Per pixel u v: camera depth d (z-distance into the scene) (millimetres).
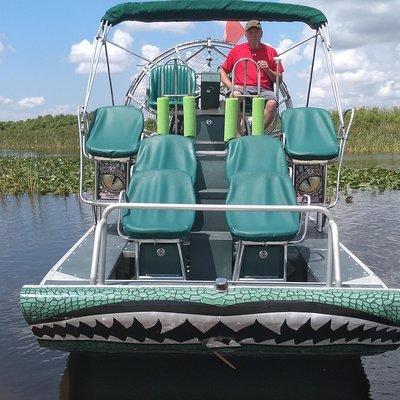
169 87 6715
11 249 7316
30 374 3869
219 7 5703
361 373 3912
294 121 5070
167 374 3869
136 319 3172
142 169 4566
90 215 9836
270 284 3646
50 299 3158
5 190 13008
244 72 5715
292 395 3615
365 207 10602
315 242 4742
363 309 3141
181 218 3961
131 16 5742
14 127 46625
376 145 30484
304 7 5648
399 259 6734
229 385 3727
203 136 5672
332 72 5355
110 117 5172
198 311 3158
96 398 3559
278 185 4172
